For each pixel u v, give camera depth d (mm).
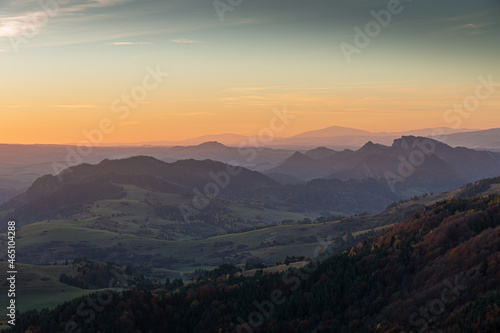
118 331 166875
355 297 170250
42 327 173250
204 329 171875
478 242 165250
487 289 142125
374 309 161625
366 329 150875
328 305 169875
